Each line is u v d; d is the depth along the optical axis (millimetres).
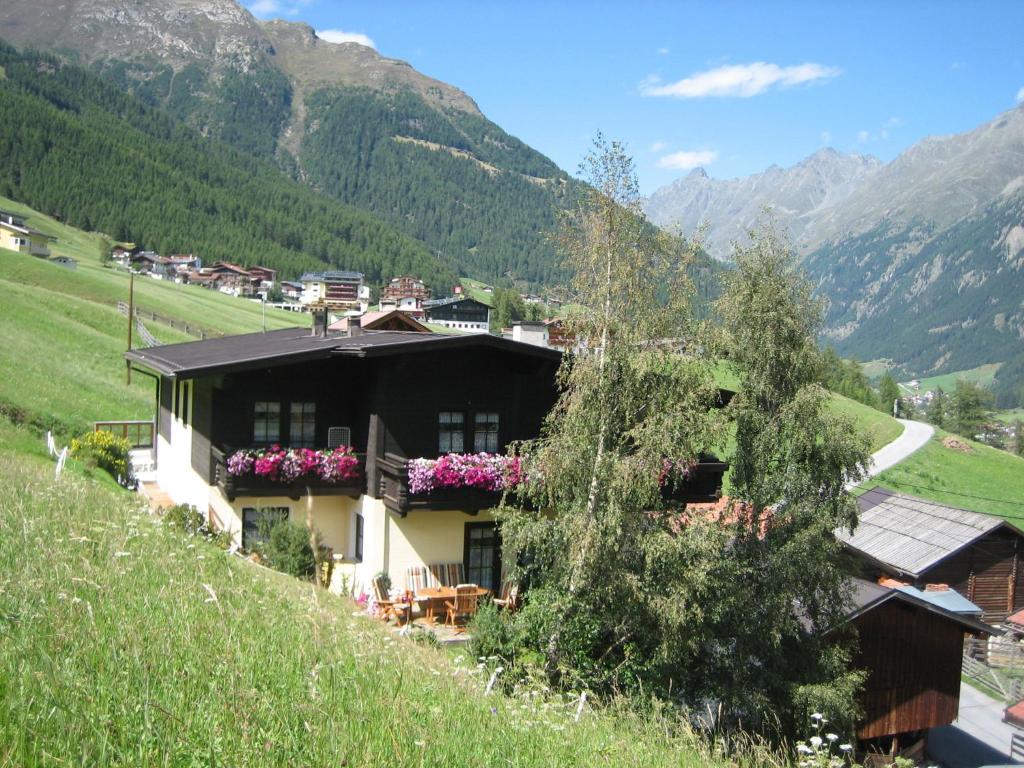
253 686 6746
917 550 41156
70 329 54625
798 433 20500
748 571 19922
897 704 24641
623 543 18219
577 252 18969
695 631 18594
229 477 22281
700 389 18578
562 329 19453
